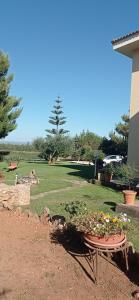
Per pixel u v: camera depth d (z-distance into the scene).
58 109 45.28
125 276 4.71
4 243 5.72
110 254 5.23
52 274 4.69
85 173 20.31
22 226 6.64
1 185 9.98
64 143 33.72
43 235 6.20
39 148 35.97
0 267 4.82
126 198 9.44
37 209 9.03
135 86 15.50
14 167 21.02
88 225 4.91
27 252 5.40
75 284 4.44
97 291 4.29
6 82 19.45
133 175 13.23
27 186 10.07
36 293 4.15
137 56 15.57
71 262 5.09
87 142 43.50
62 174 19.53
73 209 6.34
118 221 4.96
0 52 19.97
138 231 6.88
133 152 15.34
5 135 19.59
